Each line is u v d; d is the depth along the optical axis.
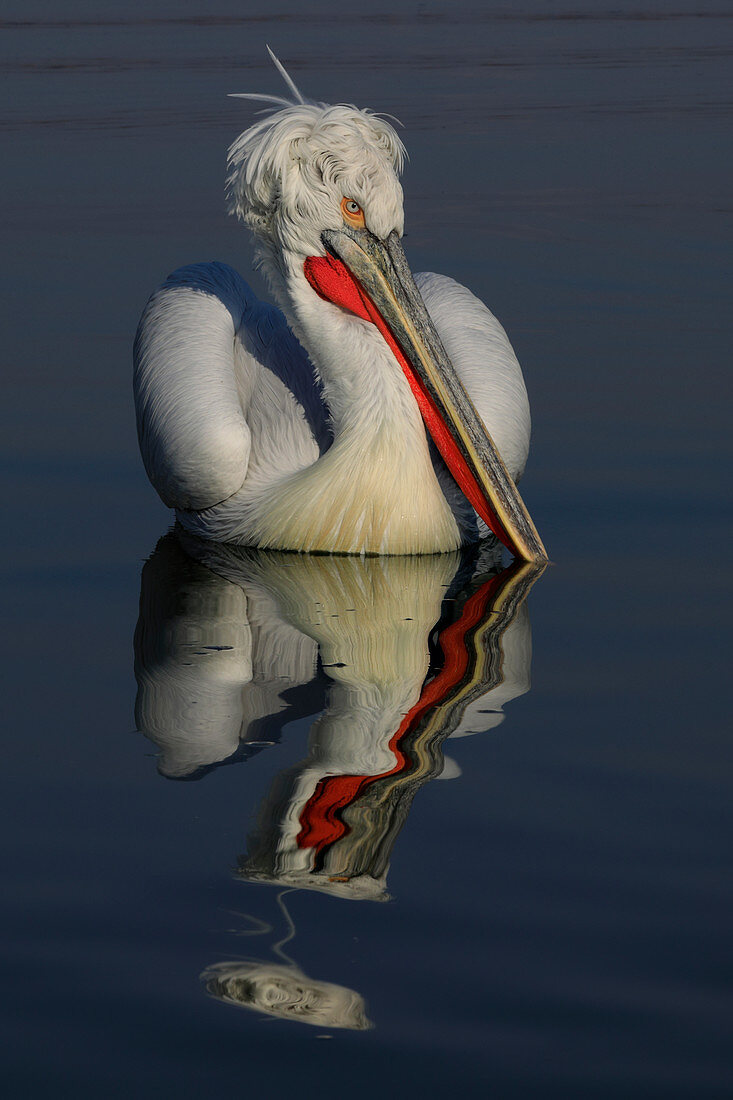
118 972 5.29
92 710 7.95
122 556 10.98
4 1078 4.71
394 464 11.31
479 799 6.70
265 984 5.19
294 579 10.73
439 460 12.12
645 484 11.89
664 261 19.50
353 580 10.66
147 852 6.23
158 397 12.12
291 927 5.59
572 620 9.34
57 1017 5.02
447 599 10.09
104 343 16.30
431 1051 4.80
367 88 34.72
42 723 7.75
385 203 11.69
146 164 26.50
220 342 12.73
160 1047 4.86
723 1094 4.57
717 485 11.80
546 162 26.33
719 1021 4.93
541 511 11.46
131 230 21.67
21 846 6.29
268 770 7.11
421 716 7.81
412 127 29.61
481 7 59.53
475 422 11.38
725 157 26.50
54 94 34.94
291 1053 4.80
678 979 5.18
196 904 5.77
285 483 11.75
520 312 17.16
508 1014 4.98
